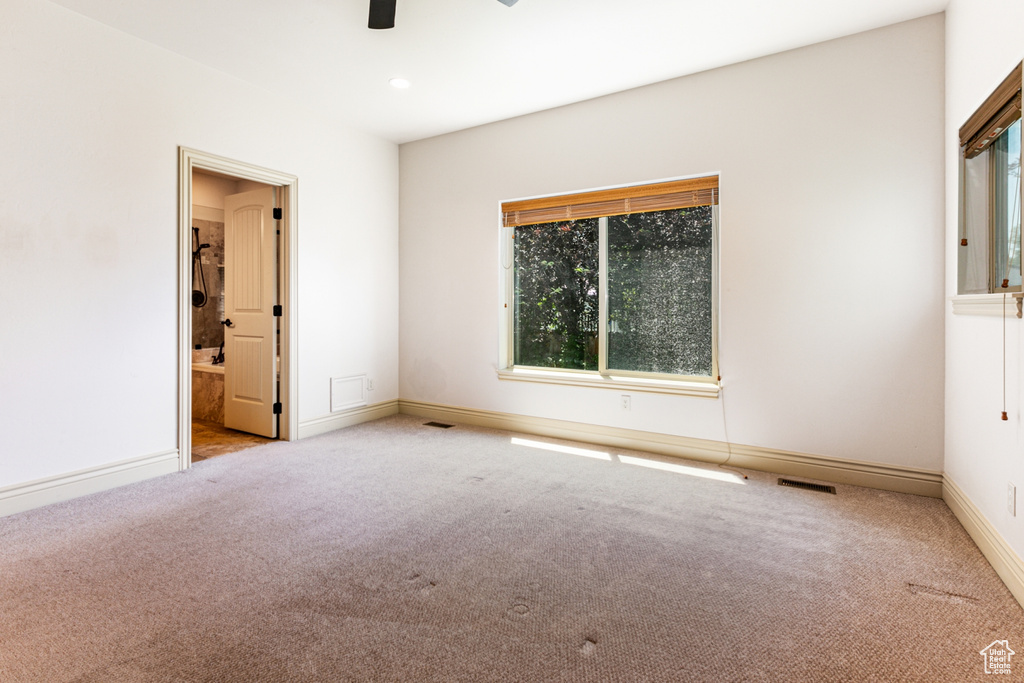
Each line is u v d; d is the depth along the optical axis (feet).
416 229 15.44
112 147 9.21
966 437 7.67
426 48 9.92
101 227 9.10
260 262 13.11
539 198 13.25
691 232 11.56
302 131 12.74
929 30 8.72
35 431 8.38
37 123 8.27
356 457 11.42
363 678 4.53
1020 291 5.86
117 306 9.37
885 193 9.13
